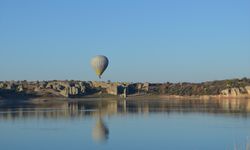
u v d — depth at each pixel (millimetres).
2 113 112750
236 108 130875
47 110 126375
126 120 91250
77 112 116438
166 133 67062
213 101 197875
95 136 64062
